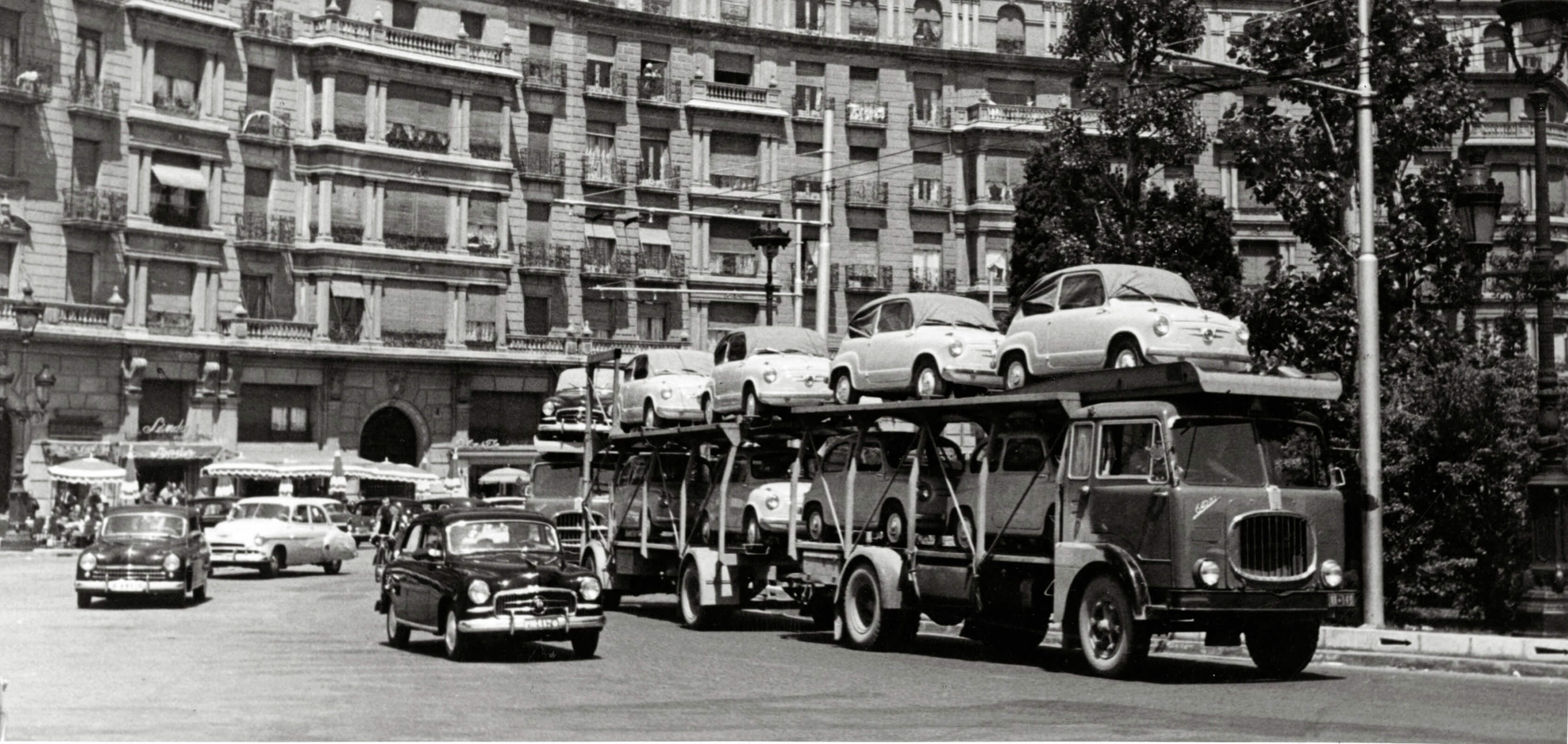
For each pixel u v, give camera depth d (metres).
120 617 25.05
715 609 23.38
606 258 63.69
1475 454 21.98
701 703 14.17
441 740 11.61
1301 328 26.58
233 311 55.19
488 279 60.81
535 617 17.94
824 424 21.66
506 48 61.06
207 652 19.17
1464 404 22.31
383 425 59.81
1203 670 17.59
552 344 62.22
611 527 27.19
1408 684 16.00
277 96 56.47
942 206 67.88
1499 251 57.53
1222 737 11.80
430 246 59.28
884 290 67.00
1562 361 57.78
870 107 67.25
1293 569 16.11
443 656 18.80
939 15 68.56
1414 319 26.55
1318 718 13.02
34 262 50.06
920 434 19.45
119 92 51.94
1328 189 26.94
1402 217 27.19
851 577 20.25
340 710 13.55
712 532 23.84
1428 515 22.67
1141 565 16.05
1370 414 20.20
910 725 12.59
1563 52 20.48
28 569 38.56
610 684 15.81
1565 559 19.12
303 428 57.41
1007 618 18.28
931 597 19.02
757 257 66.19
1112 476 16.55
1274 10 64.38
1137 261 30.80
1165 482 15.87
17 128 49.75
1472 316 30.06
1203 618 15.76
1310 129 27.64
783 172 66.69
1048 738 11.74
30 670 16.98
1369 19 21.59
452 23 60.59
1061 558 16.84
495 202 61.22
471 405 61.38
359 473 54.72
